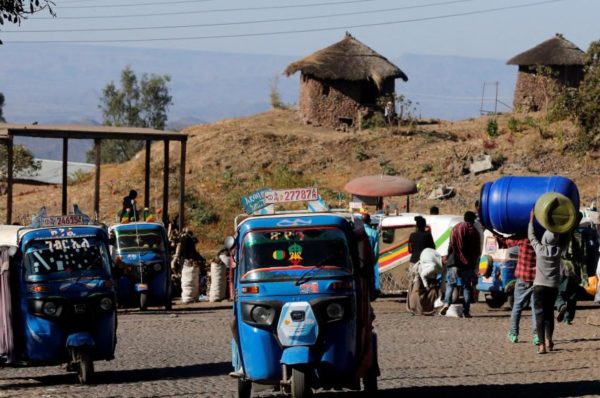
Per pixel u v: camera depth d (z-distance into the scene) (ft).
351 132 498.69
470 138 468.75
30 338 116.98
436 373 112.68
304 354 86.43
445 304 181.27
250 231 92.68
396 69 525.75
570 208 120.78
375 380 95.35
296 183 414.62
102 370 129.59
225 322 188.34
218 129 492.13
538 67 490.90
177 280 263.90
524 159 403.13
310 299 88.48
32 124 296.30
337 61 521.24
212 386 110.63
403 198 384.47
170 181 422.00
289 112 564.30
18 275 118.93
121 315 212.43
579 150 395.75
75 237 122.21
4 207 438.40
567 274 157.07
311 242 91.86
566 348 130.31
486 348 133.39
